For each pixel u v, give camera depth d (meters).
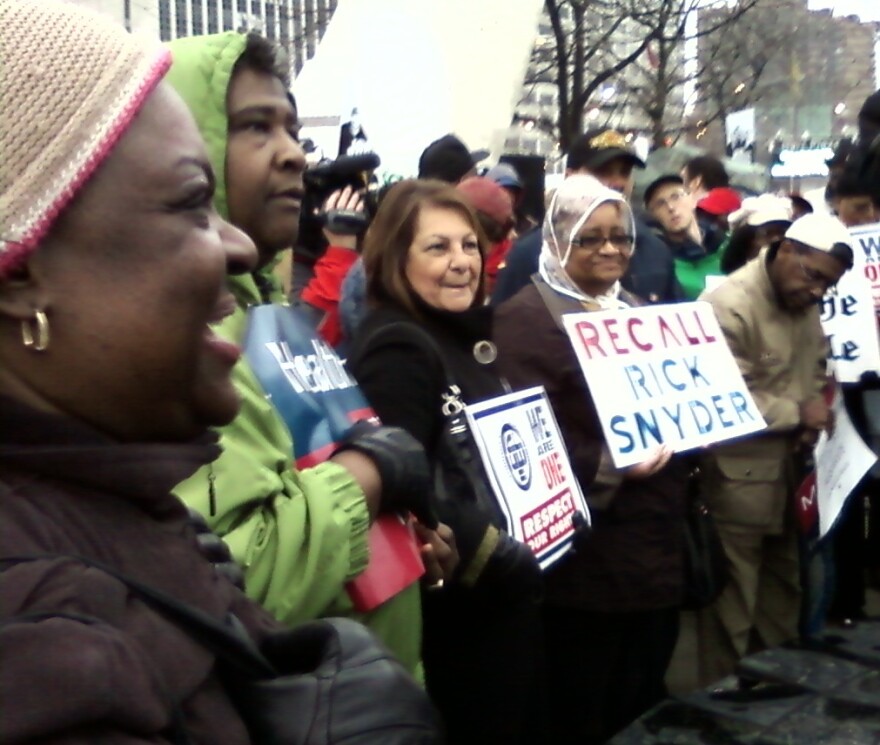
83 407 0.83
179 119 0.86
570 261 3.08
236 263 0.98
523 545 2.36
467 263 2.53
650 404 3.02
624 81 14.30
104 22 0.85
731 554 3.72
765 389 3.67
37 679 0.67
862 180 4.80
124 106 0.80
